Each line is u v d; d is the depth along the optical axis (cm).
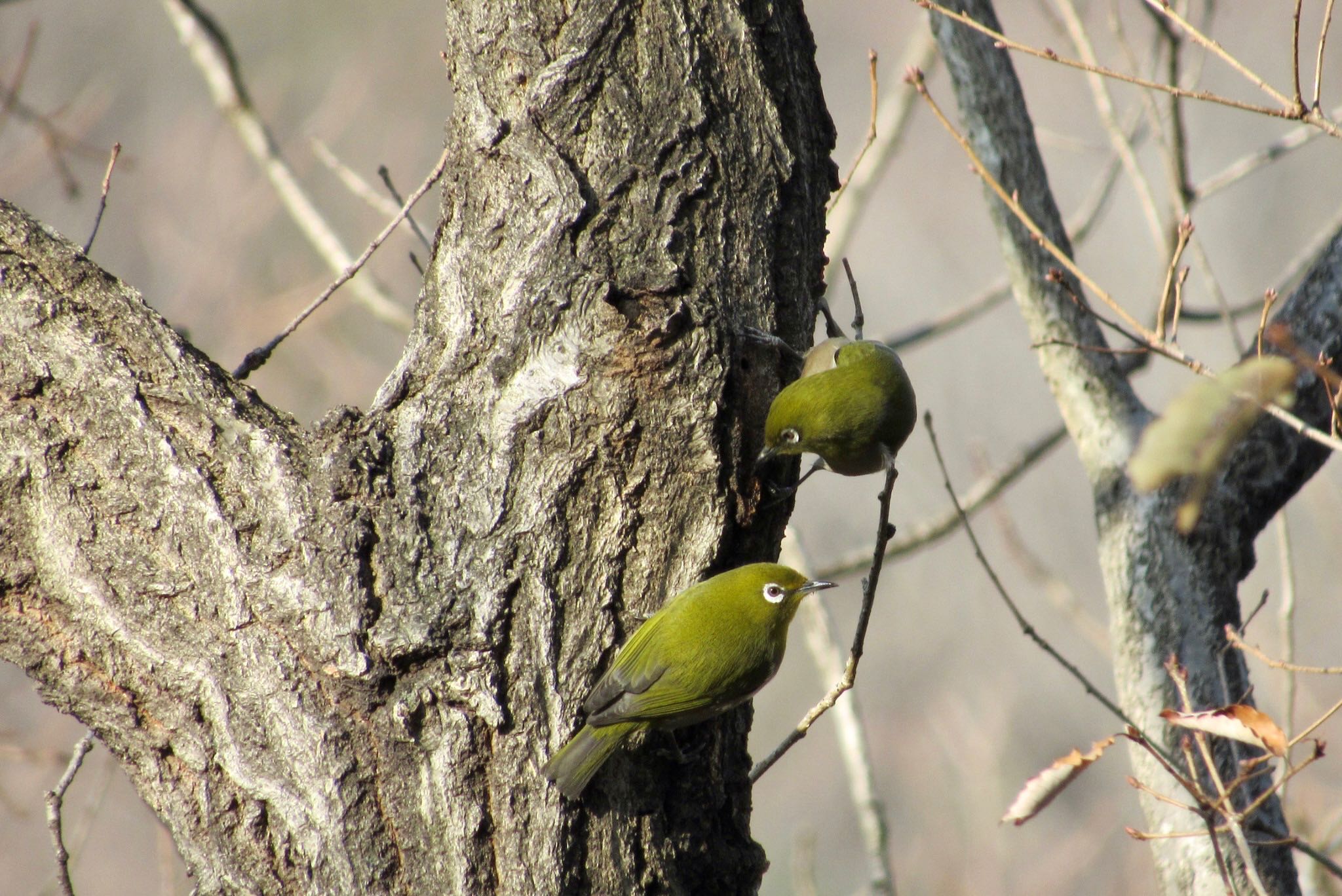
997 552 3078
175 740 754
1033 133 1242
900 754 2794
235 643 751
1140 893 2316
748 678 822
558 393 806
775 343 860
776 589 841
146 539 760
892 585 3114
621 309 816
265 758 746
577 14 862
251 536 762
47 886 1342
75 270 811
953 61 1267
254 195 2923
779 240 880
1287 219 3453
